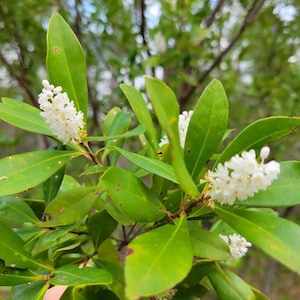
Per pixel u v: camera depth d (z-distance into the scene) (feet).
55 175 0.63
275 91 1.74
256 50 2.01
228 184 0.44
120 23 1.60
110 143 0.63
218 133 0.53
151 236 0.42
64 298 0.56
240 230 0.46
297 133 1.86
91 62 1.60
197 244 0.50
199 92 1.69
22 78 1.36
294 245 0.43
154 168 0.49
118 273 0.56
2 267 0.50
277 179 0.49
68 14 1.43
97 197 0.56
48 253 0.61
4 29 1.42
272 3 1.70
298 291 2.67
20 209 0.59
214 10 1.59
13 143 1.62
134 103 0.56
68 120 0.52
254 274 2.36
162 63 1.38
